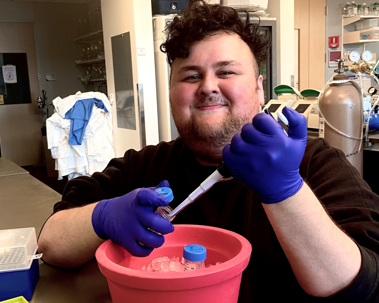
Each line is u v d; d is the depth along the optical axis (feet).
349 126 6.58
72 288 2.56
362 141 6.99
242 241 1.96
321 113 6.80
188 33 2.64
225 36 2.67
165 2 11.19
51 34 20.29
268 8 12.77
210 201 2.92
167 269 1.97
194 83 2.70
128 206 2.14
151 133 11.32
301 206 1.90
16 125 20.20
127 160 3.81
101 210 2.41
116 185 3.63
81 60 18.66
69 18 20.59
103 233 2.42
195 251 1.85
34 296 2.47
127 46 11.24
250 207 2.78
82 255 2.64
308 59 18.70
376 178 7.53
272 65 12.57
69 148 12.46
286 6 12.48
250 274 2.66
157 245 2.07
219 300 1.67
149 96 11.17
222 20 2.68
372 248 2.26
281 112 1.92
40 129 20.71
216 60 2.61
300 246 1.97
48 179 18.07
